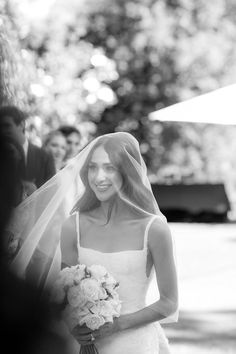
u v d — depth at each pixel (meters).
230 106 6.04
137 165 3.64
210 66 28.44
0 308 1.39
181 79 28.41
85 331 3.36
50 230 3.59
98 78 16.05
